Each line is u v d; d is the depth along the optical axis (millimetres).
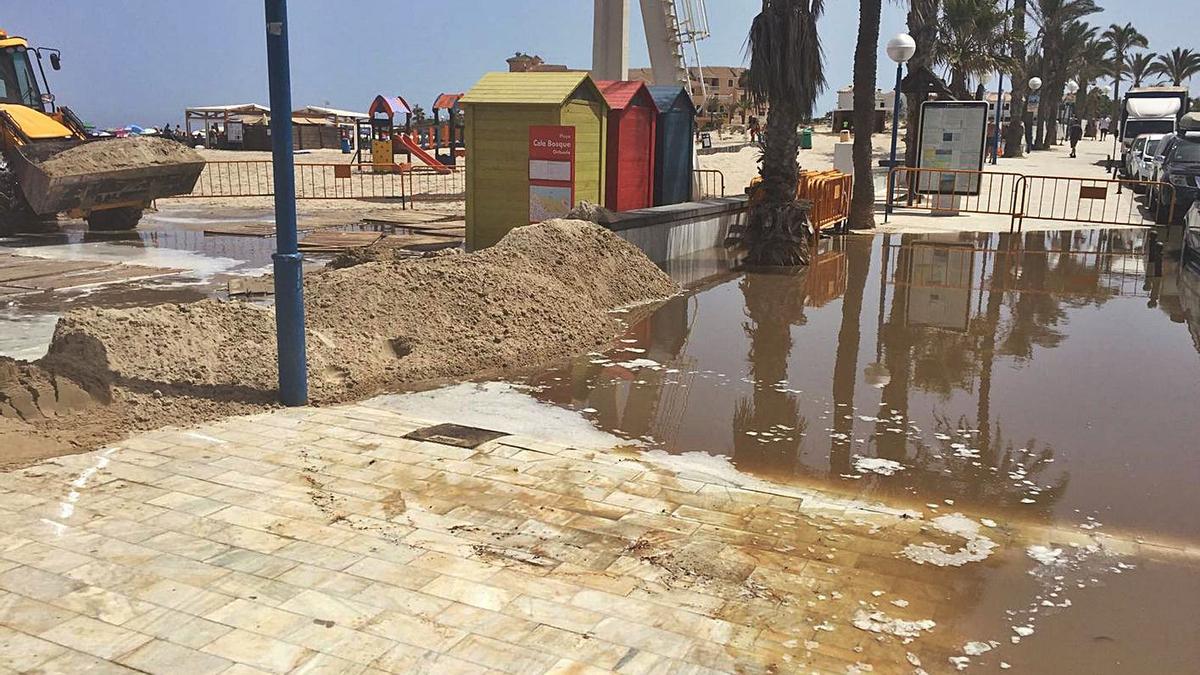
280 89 6090
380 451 5770
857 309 11109
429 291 8805
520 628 3705
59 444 5609
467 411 6793
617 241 11945
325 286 8703
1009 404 7281
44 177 15594
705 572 4273
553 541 4551
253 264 13508
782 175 14312
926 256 15750
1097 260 15359
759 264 14492
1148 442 6391
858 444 6309
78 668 3334
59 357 6336
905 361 8617
